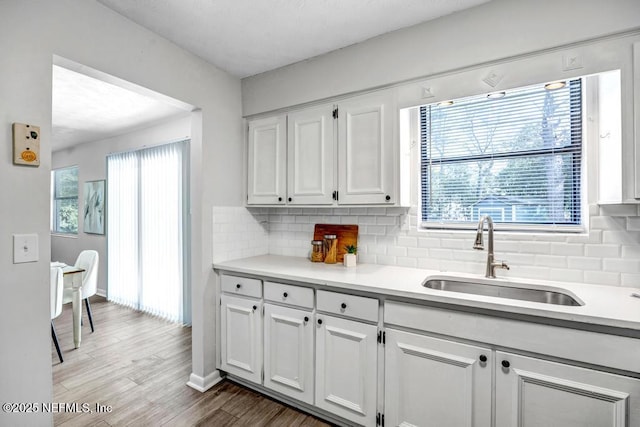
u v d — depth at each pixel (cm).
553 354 122
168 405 198
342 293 172
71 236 507
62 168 525
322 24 182
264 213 274
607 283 159
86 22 155
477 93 168
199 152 220
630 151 133
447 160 208
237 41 199
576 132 171
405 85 188
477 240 176
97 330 327
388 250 221
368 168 197
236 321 214
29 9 134
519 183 187
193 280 222
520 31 155
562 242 169
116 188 425
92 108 320
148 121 366
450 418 142
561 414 121
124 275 414
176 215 354
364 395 164
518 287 167
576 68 145
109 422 181
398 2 163
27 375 132
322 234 245
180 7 165
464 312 139
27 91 133
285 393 193
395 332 155
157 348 283
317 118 217
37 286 135
